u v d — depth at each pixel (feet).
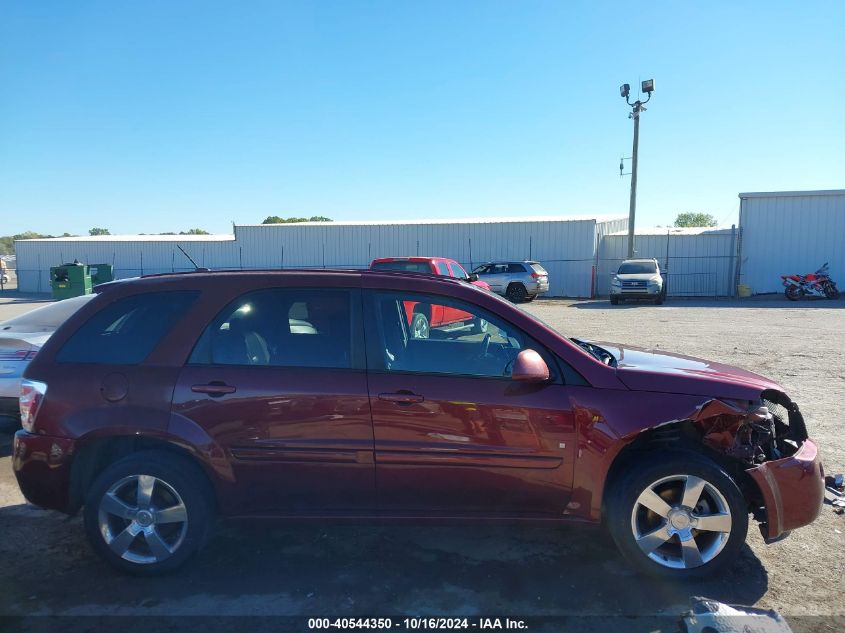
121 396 11.10
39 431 11.28
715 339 39.93
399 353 11.63
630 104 85.46
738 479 11.41
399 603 10.41
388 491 11.05
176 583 11.07
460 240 96.89
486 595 10.62
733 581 11.03
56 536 13.00
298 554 12.14
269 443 10.96
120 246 116.57
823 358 32.24
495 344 11.97
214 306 11.58
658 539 10.89
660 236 88.17
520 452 10.81
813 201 79.56
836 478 14.98
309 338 11.43
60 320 20.81
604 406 10.76
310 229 104.17
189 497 11.03
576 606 10.29
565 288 92.53
